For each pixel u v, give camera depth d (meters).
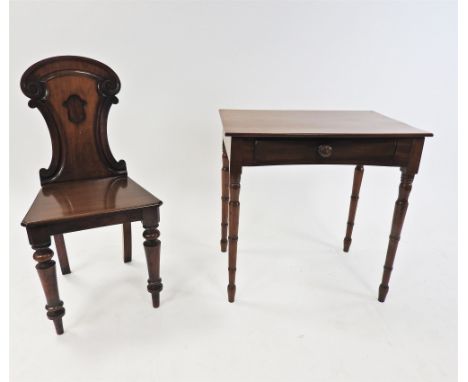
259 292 1.60
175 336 1.35
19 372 1.19
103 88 1.55
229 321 1.43
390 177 2.55
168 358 1.25
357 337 1.36
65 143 1.54
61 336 1.33
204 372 1.20
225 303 1.53
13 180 2.31
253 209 2.39
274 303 1.53
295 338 1.35
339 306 1.52
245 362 1.24
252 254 1.90
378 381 1.18
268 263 1.83
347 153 1.32
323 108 2.29
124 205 1.28
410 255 1.90
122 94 2.14
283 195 2.51
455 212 2.34
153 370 1.20
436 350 1.30
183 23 2.03
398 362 1.25
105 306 1.49
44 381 1.16
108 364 1.22
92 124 1.57
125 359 1.24
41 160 2.29
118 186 1.50
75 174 1.59
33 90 1.42
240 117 1.55
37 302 1.50
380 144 1.31
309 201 2.50
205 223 2.22
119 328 1.38
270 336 1.35
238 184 1.33
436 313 1.49
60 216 1.18
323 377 1.19
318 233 2.13
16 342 1.30
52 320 1.31
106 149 1.62
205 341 1.33
